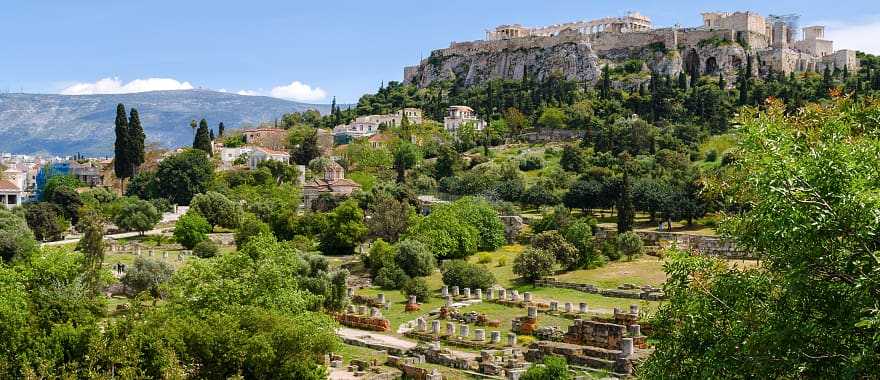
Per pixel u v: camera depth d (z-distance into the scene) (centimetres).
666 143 18550
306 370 4766
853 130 3177
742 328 2641
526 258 9894
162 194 18238
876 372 2312
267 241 6538
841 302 2469
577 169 17862
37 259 6412
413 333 7375
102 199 17700
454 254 11956
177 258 12144
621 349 5819
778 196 2517
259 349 4612
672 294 2939
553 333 6819
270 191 17700
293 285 6316
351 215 12938
